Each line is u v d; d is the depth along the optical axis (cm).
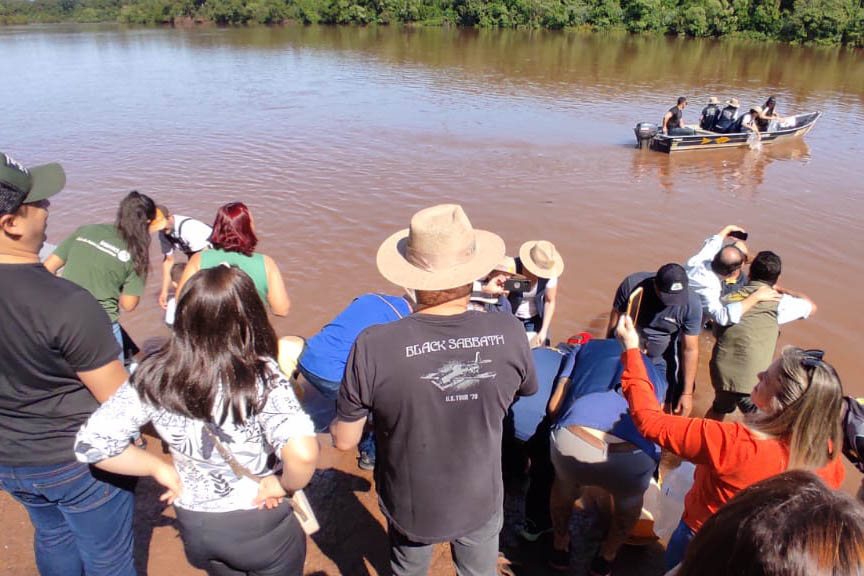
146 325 716
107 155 1468
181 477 241
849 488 469
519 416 387
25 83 2664
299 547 271
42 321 235
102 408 227
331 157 1486
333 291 809
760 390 276
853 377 638
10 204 234
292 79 2764
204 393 217
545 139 1730
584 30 5488
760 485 150
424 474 252
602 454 325
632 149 1648
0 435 255
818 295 825
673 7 5328
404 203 1166
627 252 964
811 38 4609
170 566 362
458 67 3203
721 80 2900
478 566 279
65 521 287
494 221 1091
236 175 1319
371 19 6519
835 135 1852
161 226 479
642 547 395
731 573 139
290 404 232
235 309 219
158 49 4269
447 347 245
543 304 544
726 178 1398
